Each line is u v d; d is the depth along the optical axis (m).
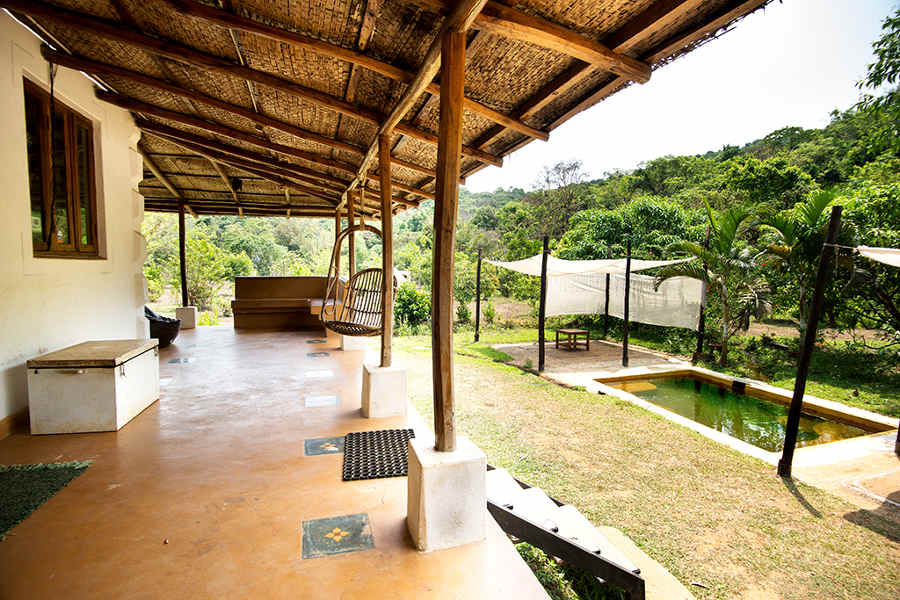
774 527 2.75
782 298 8.26
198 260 14.12
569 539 1.98
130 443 2.37
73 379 2.47
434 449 1.61
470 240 24.45
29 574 1.33
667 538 2.60
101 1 2.25
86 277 3.41
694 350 8.56
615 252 11.99
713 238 8.15
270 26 2.07
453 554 1.48
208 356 4.82
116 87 3.58
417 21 1.87
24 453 2.22
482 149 3.11
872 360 7.21
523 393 5.61
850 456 3.90
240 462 2.16
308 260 26.25
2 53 2.49
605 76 2.02
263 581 1.32
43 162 2.99
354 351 5.15
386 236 2.92
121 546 1.48
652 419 4.68
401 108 2.46
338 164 4.54
